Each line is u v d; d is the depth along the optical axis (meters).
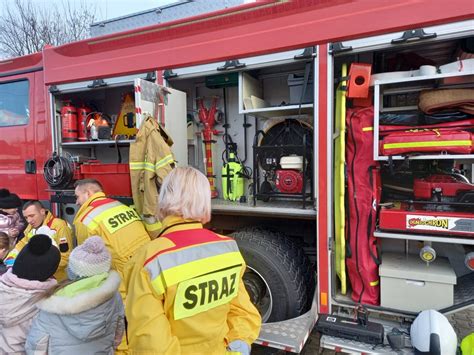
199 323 1.13
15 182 3.36
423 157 1.79
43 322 1.28
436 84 1.99
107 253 1.44
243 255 2.29
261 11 2.14
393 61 2.37
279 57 2.12
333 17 1.95
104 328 1.34
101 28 3.31
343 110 2.02
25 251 1.52
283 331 1.94
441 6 1.71
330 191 2.02
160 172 2.19
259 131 2.54
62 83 2.95
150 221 2.28
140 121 2.26
